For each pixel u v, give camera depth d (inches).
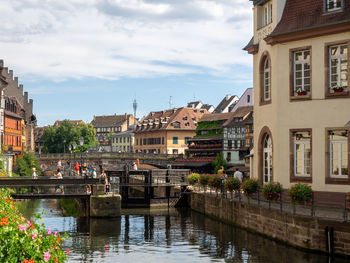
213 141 3093.0
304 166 799.7
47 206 1561.3
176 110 4126.5
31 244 280.2
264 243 741.9
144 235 911.7
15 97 2694.4
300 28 794.2
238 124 2903.5
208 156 3112.7
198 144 3248.0
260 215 802.8
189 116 4030.5
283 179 820.0
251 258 648.4
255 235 823.7
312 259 606.9
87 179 1224.2
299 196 679.1
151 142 4168.3
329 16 774.5
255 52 933.8
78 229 1002.7
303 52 810.8
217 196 1106.1
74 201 1642.5
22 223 324.5
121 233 941.8
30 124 3093.0
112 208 1192.8
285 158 818.2
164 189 1592.0
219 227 972.6
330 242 613.3
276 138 833.5
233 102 3941.9
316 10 797.2
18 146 2667.3
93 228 1016.2
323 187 764.0
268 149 893.8
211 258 679.1
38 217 338.6
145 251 748.6
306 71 807.7
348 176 735.1
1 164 1745.8
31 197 1187.3
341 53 765.3
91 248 780.6
